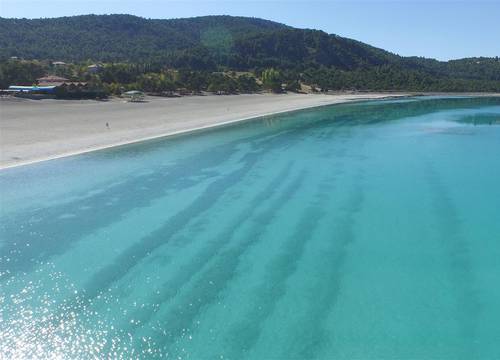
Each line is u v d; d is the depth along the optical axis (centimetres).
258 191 2128
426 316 1098
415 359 946
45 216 1781
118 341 995
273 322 1066
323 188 2175
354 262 1378
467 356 958
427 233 1608
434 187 2192
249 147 3275
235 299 1166
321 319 1080
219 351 963
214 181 2306
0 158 2614
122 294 1193
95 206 1903
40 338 1005
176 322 1065
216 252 1453
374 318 1086
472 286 1240
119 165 2623
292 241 1539
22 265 1366
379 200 1986
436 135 3988
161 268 1343
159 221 1733
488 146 3369
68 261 1392
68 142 3150
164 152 3033
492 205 1916
